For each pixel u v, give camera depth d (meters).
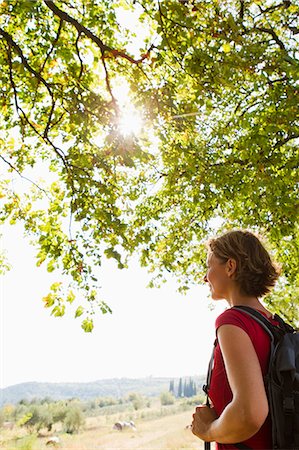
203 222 12.00
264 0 8.97
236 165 8.67
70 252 6.84
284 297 13.83
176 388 194.12
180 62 6.11
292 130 7.77
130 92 6.95
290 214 7.82
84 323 6.70
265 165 7.95
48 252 6.83
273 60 6.54
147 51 6.25
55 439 40.06
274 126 7.78
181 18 5.56
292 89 7.49
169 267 10.55
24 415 50.88
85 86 6.61
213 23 5.80
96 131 7.21
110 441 44.97
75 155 6.55
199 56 5.64
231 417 1.51
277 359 1.61
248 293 1.92
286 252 11.05
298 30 9.28
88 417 79.44
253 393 1.51
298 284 11.23
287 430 1.55
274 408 1.57
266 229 8.89
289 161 8.33
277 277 2.00
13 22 6.88
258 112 8.18
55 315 6.68
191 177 8.62
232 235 1.99
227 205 11.04
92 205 6.67
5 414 55.88
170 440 35.97
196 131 7.26
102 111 6.32
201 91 6.04
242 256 1.92
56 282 6.73
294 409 1.55
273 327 1.74
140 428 58.22
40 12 6.37
